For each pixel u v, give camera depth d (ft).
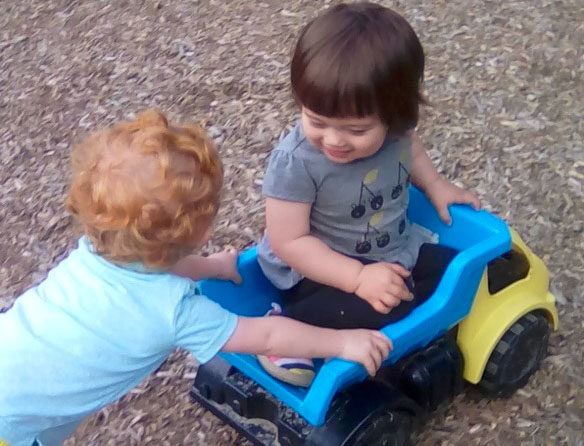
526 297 3.92
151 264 3.07
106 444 3.94
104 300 3.07
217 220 5.02
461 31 6.34
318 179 3.50
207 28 6.60
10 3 7.00
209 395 3.79
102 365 3.09
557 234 4.83
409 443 3.87
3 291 4.71
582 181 5.14
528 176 5.20
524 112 5.65
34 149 5.66
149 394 4.15
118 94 6.06
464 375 3.88
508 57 6.09
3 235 5.06
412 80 3.30
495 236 3.71
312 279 3.64
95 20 6.81
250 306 3.94
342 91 3.15
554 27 6.35
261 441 3.66
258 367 3.51
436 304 3.51
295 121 5.69
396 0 6.67
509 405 4.02
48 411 3.12
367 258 3.78
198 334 3.15
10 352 3.10
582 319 4.38
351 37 3.18
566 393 4.05
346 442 3.38
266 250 3.85
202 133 3.18
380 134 3.34
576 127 5.52
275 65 6.17
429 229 4.13
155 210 2.92
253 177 5.31
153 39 6.54
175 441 3.94
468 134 5.50
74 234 5.04
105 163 2.97
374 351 3.29
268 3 6.82
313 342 3.26
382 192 3.65
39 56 6.48
